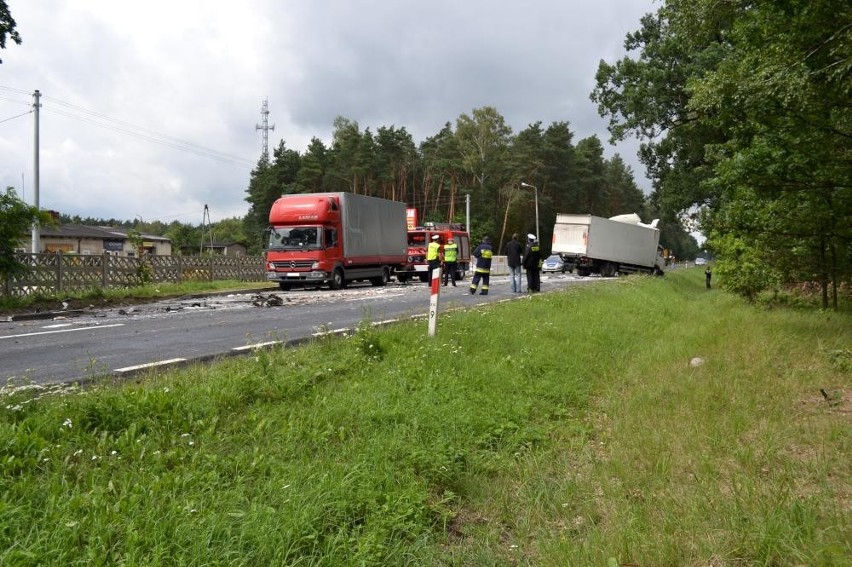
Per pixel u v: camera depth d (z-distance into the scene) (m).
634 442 5.18
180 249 75.81
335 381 6.34
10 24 17.00
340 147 71.50
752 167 10.04
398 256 29.66
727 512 3.63
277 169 68.88
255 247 76.69
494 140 75.31
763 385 7.04
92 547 2.84
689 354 9.42
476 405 6.16
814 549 3.15
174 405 4.93
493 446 5.36
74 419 4.37
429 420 5.35
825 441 5.00
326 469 4.08
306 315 13.77
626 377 8.09
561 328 11.11
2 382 6.46
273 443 4.49
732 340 10.35
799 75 8.49
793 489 4.02
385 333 8.56
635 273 46.38
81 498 3.24
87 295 17.73
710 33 15.92
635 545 3.34
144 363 7.61
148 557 2.78
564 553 3.32
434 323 9.11
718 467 4.52
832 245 12.42
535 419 6.21
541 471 4.73
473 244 69.12
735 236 15.12
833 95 8.62
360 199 26.28
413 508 3.81
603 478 4.40
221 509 3.36
